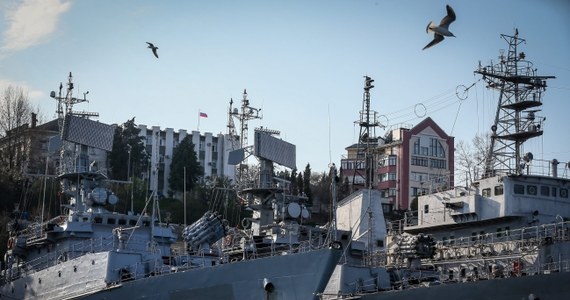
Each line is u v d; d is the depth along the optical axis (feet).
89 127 155.94
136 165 286.46
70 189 155.74
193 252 143.33
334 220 128.77
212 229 142.10
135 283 128.88
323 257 118.32
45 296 142.41
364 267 131.13
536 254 140.56
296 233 146.61
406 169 305.53
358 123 178.19
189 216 245.86
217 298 123.95
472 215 161.17
